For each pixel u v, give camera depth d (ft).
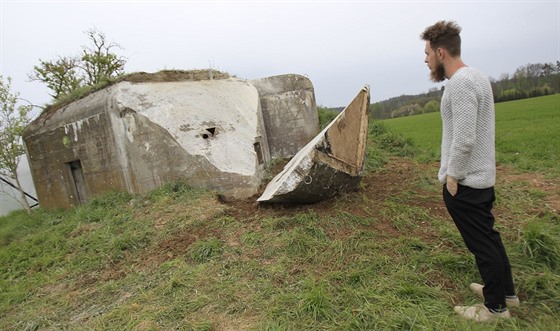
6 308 14.87
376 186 21.66
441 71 10.00
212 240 16.20
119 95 23.81
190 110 24.18
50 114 28.48
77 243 19.54
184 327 11.00
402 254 13.65
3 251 20.86
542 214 16.30
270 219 17.29
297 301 11.48
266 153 28.96
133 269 15.85
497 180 22.16
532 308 10.23
